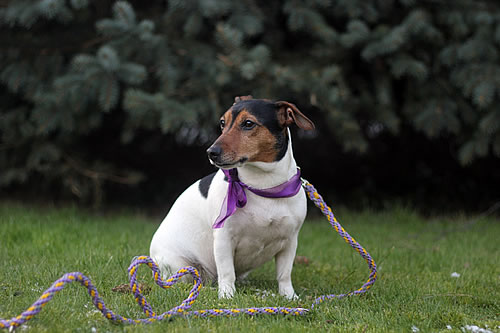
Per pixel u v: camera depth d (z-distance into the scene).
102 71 7.23
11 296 3.97
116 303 3.93
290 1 7.82
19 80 7.96
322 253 6.74
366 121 10.00
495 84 7.53
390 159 11.28
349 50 8.12
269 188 4.30
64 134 8.70
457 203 10.71
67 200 10.34
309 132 10.81
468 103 8.38
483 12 7.92
